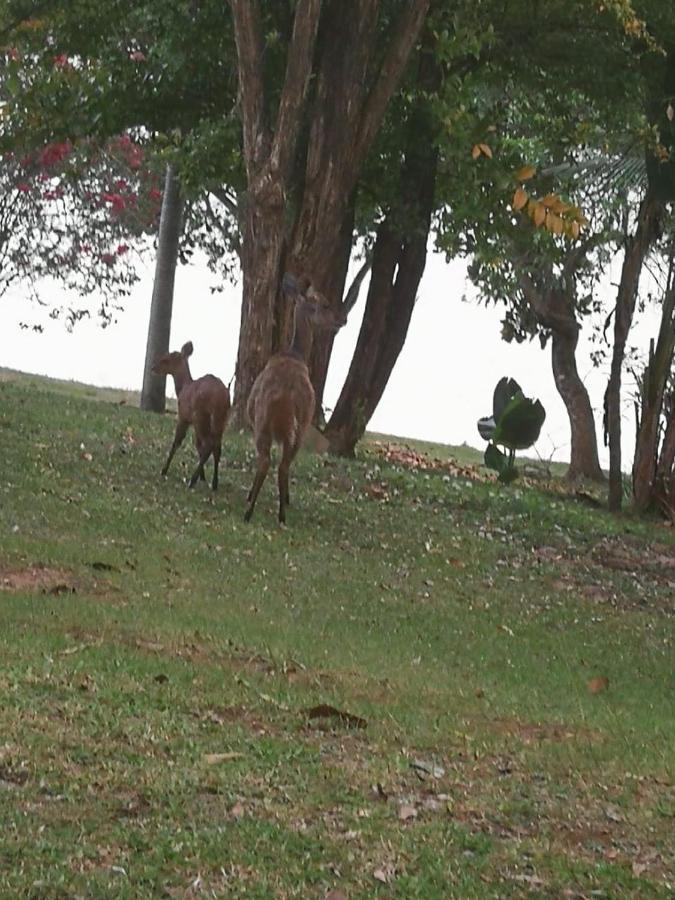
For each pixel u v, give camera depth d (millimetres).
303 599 12086
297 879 5645
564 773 7609
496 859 6098
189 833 5941
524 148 23000
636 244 21922
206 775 6648
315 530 15172
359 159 20328
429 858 5984
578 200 25781
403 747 7676
